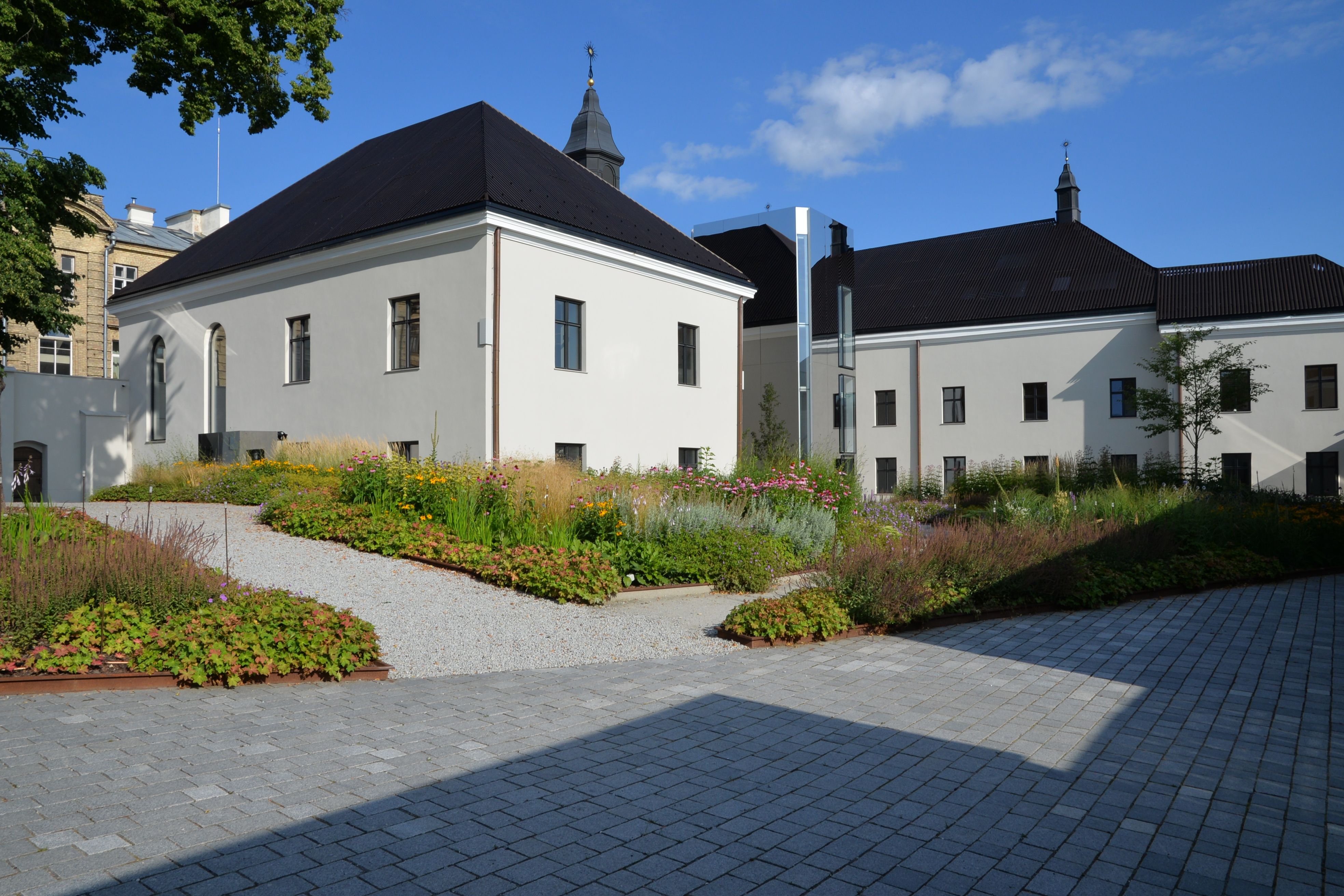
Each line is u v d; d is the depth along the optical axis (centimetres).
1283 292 2878
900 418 3444
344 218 1931
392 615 833
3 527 799
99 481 2591
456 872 334
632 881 331
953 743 514
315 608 701
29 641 615
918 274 3694
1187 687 659
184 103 1481
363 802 404
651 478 1606
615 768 460
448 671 679
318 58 1598
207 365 2209
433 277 1698
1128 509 1518
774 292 2691
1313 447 2762
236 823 375
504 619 845
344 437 1748
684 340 2173
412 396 1723
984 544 1020
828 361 2725
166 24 1370
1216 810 418
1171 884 340
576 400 1798
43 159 1381
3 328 1630
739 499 1460
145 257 4372
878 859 356
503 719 545
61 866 330
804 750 496
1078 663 735
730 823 390
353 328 1834
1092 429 3097
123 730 502
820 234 2650
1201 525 1383
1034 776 461
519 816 391
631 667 699
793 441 2536
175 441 2272
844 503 1627
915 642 809
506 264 1645
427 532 1149
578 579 947
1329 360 2748
